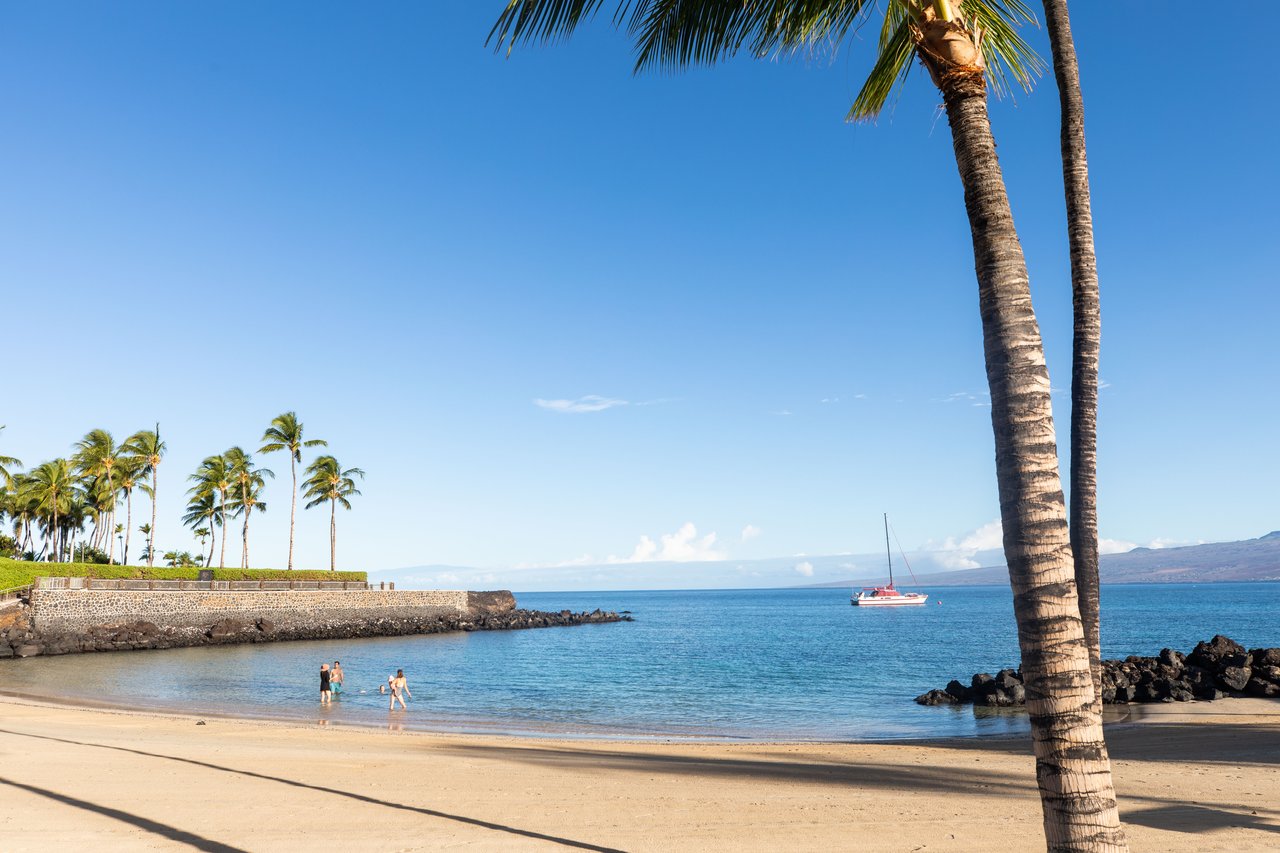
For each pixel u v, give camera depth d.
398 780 14.65
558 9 7.35
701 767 16.92
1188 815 11.44
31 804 11.75
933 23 5.91
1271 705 27.81
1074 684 4.66
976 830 10.79
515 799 12.91
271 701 34.50
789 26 8.04
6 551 91.06
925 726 27.55
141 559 107.62
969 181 5.59
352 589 82.88
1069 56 12.15
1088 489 11.90
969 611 160.38
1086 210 12.05
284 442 90.38
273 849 9.59
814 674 48.44
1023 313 5.22
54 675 43.22
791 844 10.06
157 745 18.89
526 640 80.75
